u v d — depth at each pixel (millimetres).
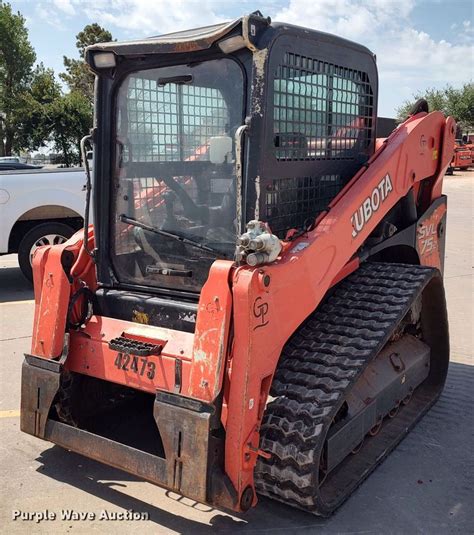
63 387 3432
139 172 3338
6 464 3637
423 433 4004
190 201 3166
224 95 2975
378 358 3730
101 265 3510
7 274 9297
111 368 3166
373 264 3973
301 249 2920
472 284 8297
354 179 3498
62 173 7980
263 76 2801
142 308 3279
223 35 2797
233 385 2662
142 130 3301
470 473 3527
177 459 2748
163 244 3285
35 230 7816
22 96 45906
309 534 2961
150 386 2986
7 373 5098
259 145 2840
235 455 2660
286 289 2797
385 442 3756
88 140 3404
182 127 3146
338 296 3557
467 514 3139
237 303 2619
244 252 2646
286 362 3113
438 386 4473
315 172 3320
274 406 2906
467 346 5754
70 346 3361
